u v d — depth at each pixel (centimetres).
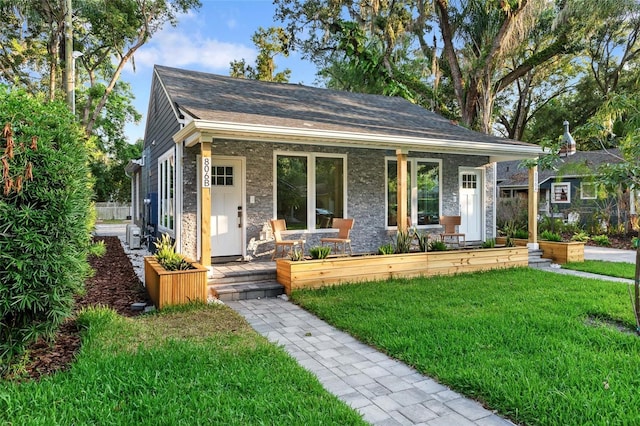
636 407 277
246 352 386
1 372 335
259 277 708
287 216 889
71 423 255
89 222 435
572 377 323
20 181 327
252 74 2623
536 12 1455
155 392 300
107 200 3238
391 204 1014
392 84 1856
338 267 705
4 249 328
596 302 574
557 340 413
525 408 281
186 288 568
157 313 527
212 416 264
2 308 333
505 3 1402
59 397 286
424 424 272
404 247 802
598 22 1673
